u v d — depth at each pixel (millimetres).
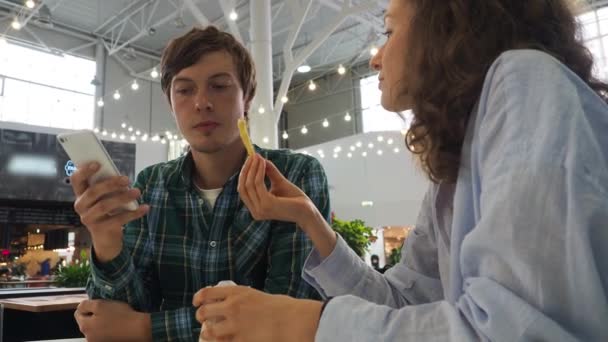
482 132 462
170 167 1285
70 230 8070
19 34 10625
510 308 361
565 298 358
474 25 548
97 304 986
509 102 443
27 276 7559
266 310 471
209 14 10789
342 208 9570
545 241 366
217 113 1125
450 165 562
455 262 508
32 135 7348
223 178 1217
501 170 410
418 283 833
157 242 1178
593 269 353
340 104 13953
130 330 955
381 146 9297
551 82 434
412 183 8930
